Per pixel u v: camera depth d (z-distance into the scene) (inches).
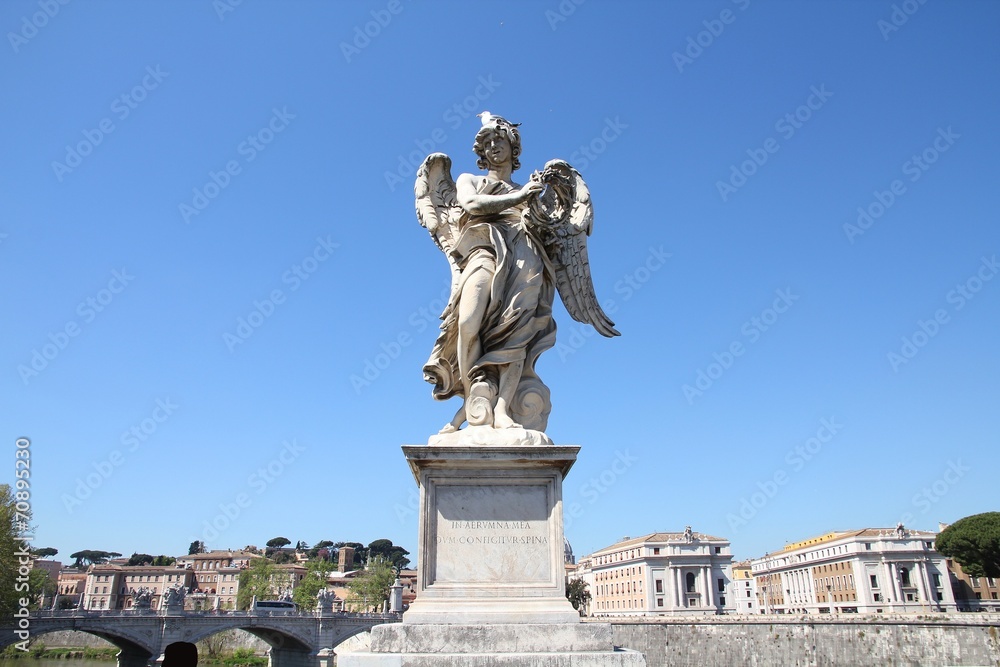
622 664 190.9
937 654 1509.6
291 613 2276.1
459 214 292.4
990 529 2156.7
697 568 3464.6
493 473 228.1
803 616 1843.0
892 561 3142.2
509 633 201.0
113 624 1870.1
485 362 252.8
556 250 284.4
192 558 4687.5
